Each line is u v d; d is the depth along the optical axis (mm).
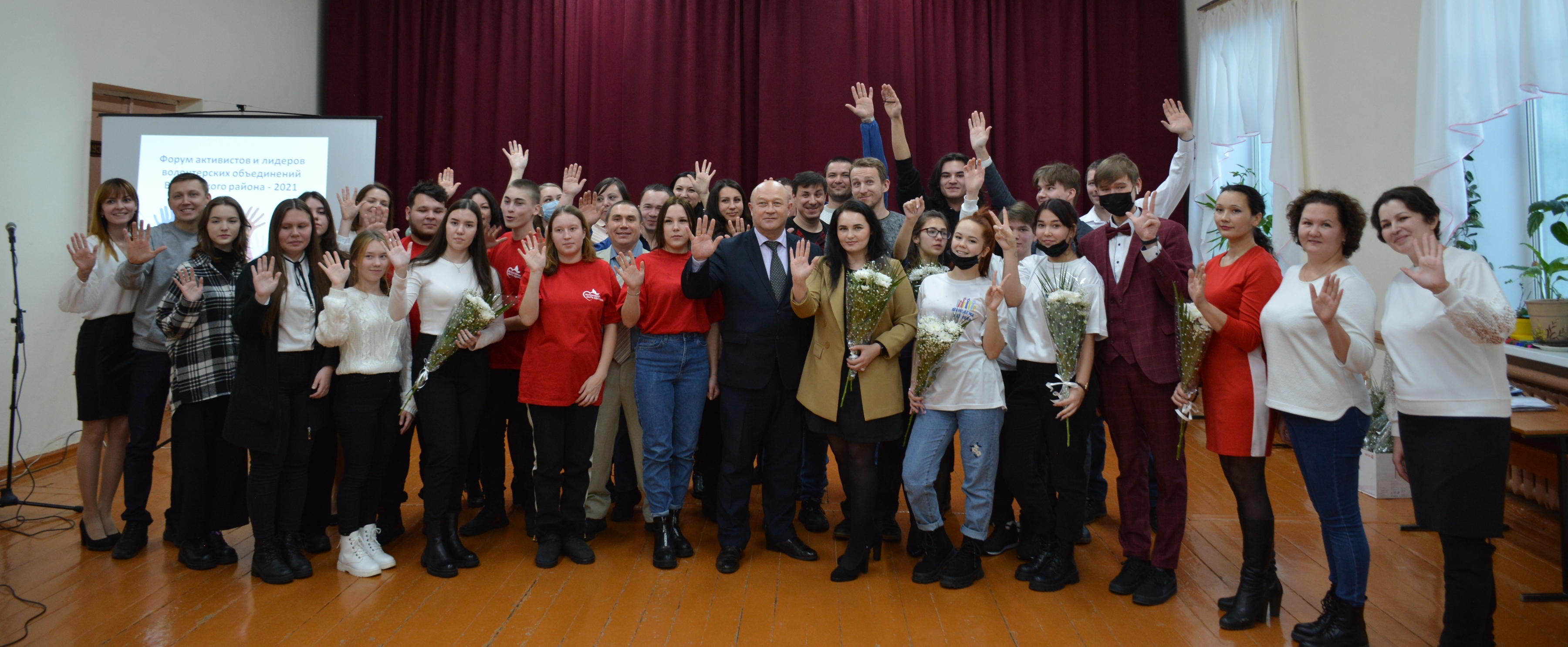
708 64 6680
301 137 5504
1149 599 2656
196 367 2887
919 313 2877
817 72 6559
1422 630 2473
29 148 4633
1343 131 4801
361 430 2875
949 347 2672
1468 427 2102
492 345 3311
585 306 2996
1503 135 3988
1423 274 2049
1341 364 2303
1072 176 3432
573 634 2445
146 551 3141
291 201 2844
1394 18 4367
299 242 2846
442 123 6746
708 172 4328
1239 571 2957
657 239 3180
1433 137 3914
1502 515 2100
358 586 2807
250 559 3061
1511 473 3838
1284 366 2365
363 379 2877
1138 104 6523
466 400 2984
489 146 6746
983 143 3762
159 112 5633
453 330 2803
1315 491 2361
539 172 6699
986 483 2781
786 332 2961
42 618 2533
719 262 2996
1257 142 6012
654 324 3041
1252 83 5648
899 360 3057
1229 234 2582
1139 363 2641
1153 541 3318
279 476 2836
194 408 2934
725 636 2439
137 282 3098
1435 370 2150
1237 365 2506
